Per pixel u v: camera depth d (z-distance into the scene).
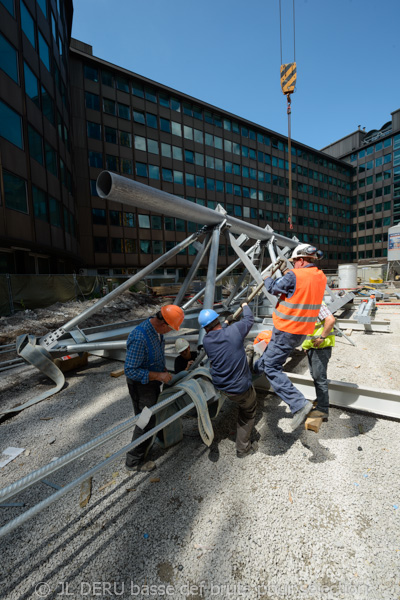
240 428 2.59
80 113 25.27
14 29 12.82
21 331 8.20
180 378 2.87
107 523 1.98
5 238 11.95
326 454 2.61
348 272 16.75
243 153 36.47
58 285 12.45
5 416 3.62
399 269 25.17
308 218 45.03
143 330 2.46
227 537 1.84
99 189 3.02
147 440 2.46
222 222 4.70
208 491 2.23
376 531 1.83
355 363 5.19
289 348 2.61
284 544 1.77
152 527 1.93
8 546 1.84
